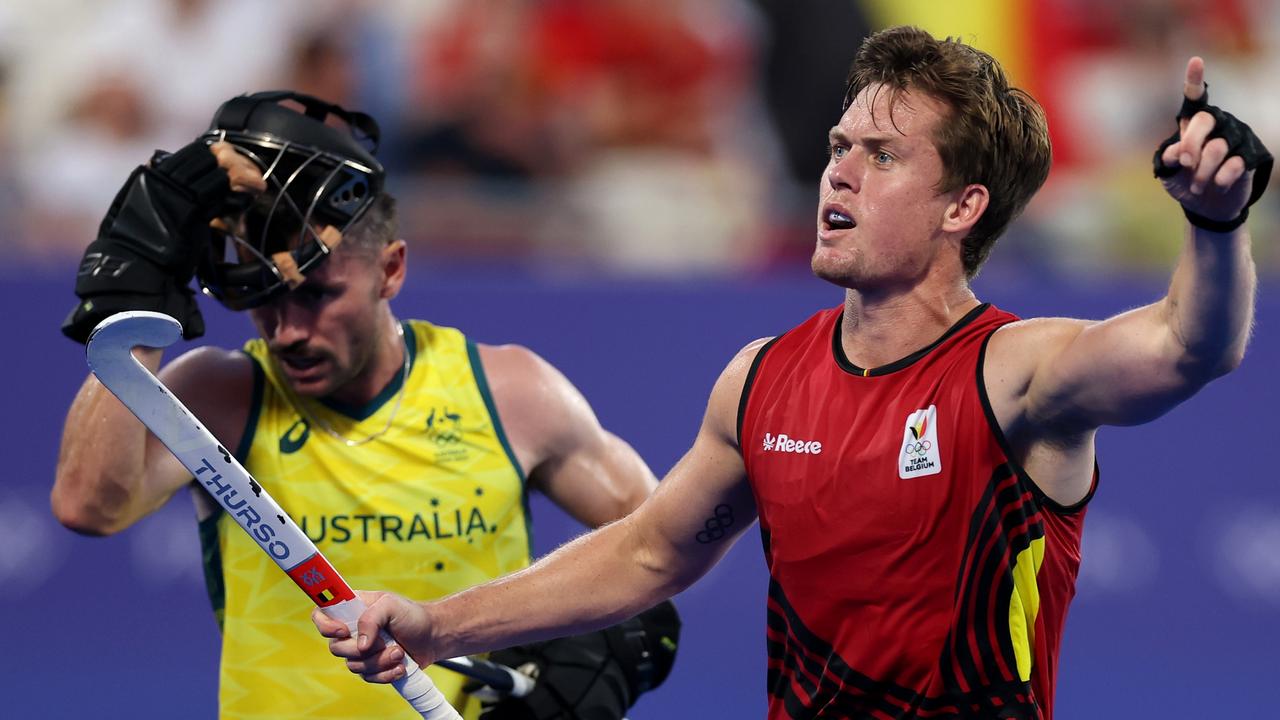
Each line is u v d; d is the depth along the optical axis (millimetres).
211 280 10352
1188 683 19094
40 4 25656
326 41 25656
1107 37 27703
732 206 21516
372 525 11000
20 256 20578
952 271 8711
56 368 17859
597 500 11641
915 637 8484
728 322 19109
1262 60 28219
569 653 11453
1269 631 19219
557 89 25922
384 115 25578
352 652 8992
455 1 25859
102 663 17766
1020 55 27375
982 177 8602
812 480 8641
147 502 10695
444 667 10500
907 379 8523
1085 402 7941
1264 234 21984
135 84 25484
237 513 8977
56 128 25109
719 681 18516
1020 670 8406
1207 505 19344
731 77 26500
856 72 8953
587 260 20672
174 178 9805
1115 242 21469
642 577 9711
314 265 10227
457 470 11133
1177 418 19391
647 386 18906
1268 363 19500
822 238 8734
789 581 8898
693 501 9508
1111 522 19234
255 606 10945
